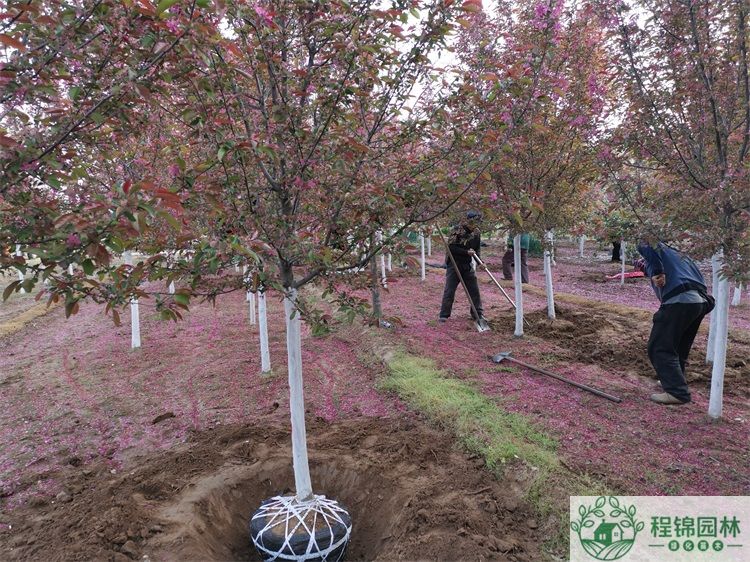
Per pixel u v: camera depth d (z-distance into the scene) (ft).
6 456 14.16
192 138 9.18
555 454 12.26
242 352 22.43
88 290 7.31
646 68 14.16
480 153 9.74
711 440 13.08
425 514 10.27
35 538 10.16
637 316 25.80
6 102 6.76
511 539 9.62
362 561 10.50
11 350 25.38
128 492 11.41
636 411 14.99
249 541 11.27
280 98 8.93
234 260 7.82
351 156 8.61
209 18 7.32
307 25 8.50
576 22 18.84
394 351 20.84
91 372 20.99
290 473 12.57
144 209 5.65
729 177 12.21
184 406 16.98
